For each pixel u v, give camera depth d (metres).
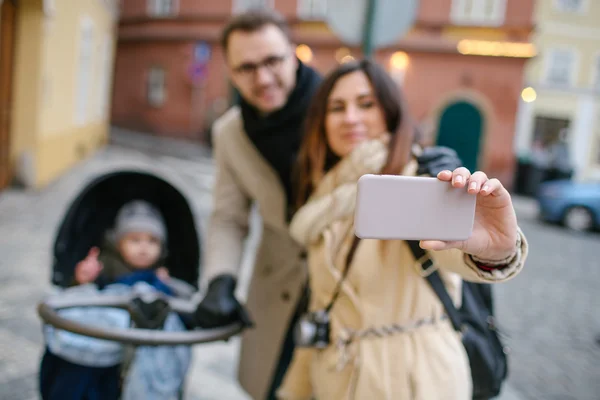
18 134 8.39
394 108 1.66
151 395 1.92
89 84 13.48
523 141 22.66
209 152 18.78
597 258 8.69
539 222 12.23
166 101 21.73
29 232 6.01
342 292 1.51
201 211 8.34
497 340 1.65
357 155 1.57
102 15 14.62
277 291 2.20
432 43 17.09
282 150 2.02
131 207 2.23
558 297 5.99
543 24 22.23
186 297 2.31
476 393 1.57
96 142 15.84
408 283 1.46
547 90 22.48
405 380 1.40
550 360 4.15
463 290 1.57
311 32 18.45
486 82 17.11
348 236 1.54
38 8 8.20
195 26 20.75
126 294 1.99
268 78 1.94
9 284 4.32
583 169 22.77
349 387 1.45
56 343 1.86
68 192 8.62
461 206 0.99
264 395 2.22
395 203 0.97
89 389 1.94
